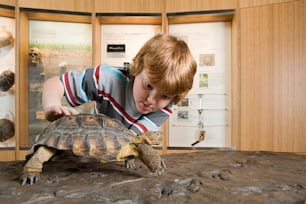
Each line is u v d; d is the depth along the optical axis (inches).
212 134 154.2
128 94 69.2
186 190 47.4
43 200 42.4
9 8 137.9
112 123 56.0
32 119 147.8
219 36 153.4
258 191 48.6
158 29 155.2
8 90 142.0
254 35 141.3
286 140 137.2
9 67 141.9
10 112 142.7
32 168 50.2
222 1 144.3
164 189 47.6
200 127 154.9
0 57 140.5
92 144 51.1
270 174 58.3
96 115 56.9
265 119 140.1
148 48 59.2
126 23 155.6
